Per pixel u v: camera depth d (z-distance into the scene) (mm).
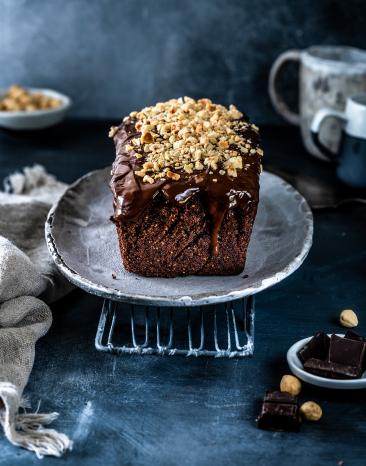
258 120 1309
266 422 717
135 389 761
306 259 954
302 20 1229
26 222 968
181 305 767
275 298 882
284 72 1268
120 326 836
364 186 1062
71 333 828
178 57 1270
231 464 688
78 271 849
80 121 1316
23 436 703
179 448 703
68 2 1241
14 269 814
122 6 1239
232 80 1279
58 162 1185
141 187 815
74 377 773
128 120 942
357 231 1013
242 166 842
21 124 1210
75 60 1283
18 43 1274
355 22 1221
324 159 1184
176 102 966
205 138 864
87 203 966
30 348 780
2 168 1159
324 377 751
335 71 1097
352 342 763
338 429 722
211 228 831
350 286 904
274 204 971
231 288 834
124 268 865
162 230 835
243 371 781
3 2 1245
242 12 1231
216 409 740
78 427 721
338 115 1062
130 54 1272
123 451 700
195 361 792
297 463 690
